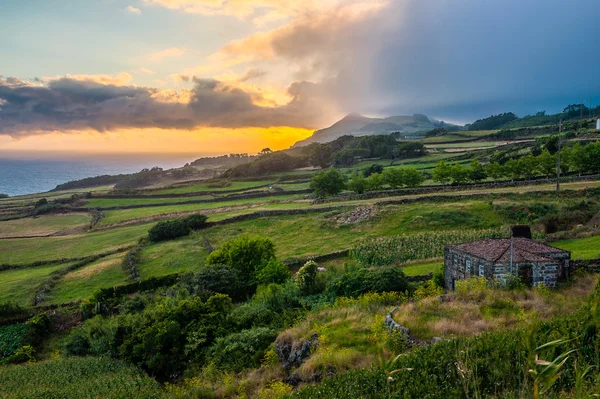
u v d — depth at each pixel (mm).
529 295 27828
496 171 100500
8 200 193750
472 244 40781
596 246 43969
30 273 79938
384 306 32312
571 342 11891
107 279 71625
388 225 78750
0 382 37656
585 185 78750
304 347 26516
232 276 55594
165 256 80188
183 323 41562
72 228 122625
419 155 178625
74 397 31266
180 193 156625
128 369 38625
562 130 162125
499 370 11953
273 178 182750
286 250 75875
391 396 11922
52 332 55875
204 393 26562
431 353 14328
